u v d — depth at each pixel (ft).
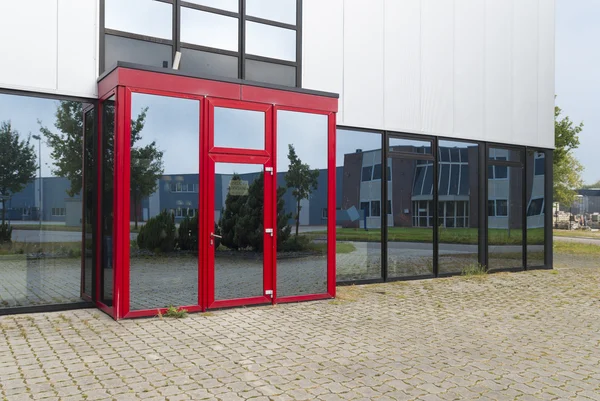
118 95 21.25
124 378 14.67
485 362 16.96
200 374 15.14
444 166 36.04
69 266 23.61
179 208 22.66
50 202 23.30
